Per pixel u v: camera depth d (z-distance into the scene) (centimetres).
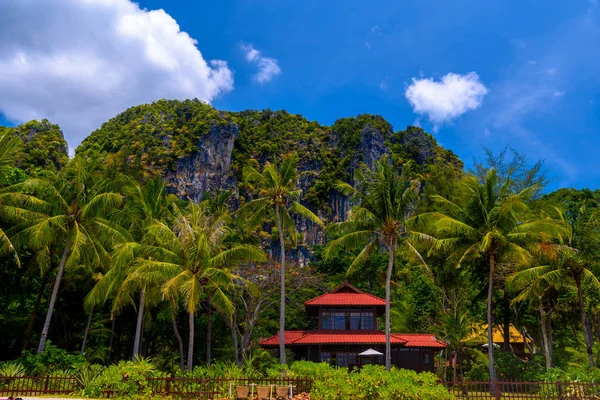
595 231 3053
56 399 2017
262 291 4103
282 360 3106
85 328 4028
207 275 2803
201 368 2466
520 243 3156
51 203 3027
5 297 3534
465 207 3281
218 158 15912
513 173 4462
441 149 15688
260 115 19662
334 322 3759
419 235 3103
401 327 4859
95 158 3391
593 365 2952
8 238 2922
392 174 3266
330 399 1983
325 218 15612
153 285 3200
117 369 2222
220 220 3073
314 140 17762
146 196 3488
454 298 4450
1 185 3122
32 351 2925
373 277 6200
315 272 5672
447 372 4016
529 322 4203
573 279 3173
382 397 1909
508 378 3566
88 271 3716
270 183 3475
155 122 16300
